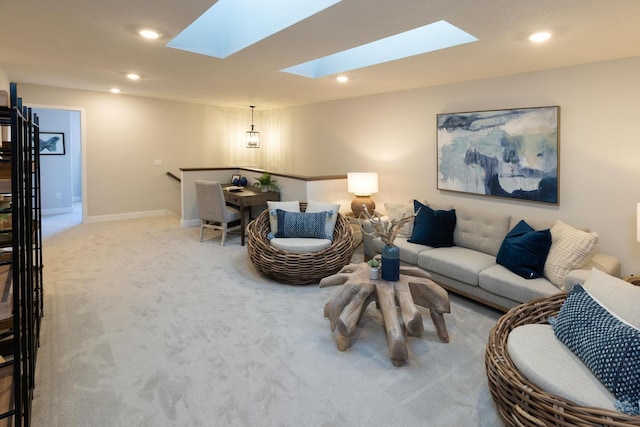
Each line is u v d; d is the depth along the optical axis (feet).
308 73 13.76
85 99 19.89
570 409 4.82
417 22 7.80
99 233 18.72
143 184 22.45
